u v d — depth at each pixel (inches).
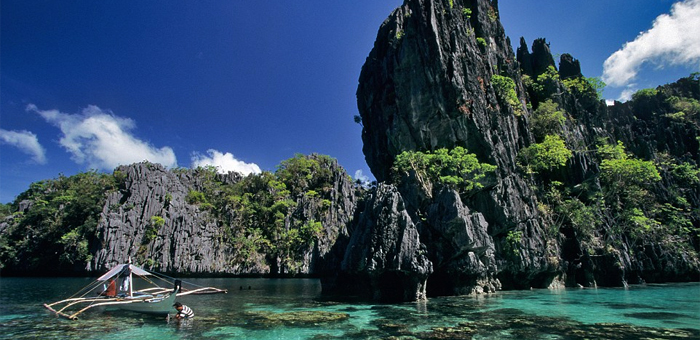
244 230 3841.0
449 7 2017.7
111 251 3201.3
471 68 1924.2
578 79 2751.0
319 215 3870.6
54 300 1288.1
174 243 3380.9
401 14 2175.2
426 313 922.7
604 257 1825.8
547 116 2196.1
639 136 2849.4
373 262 1181.1
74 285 2058.3
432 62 1850.4
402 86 1911.9
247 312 969.5
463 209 1362.0
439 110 1829.5
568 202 1926.7
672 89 3238.2
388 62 2042.3
